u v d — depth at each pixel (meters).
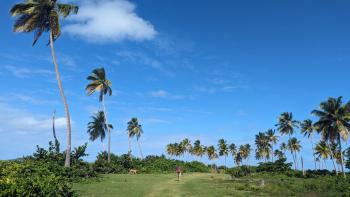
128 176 44.72
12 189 14.77
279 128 97.00
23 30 37.88
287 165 83.56
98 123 77.75
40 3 37.41
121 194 24.98
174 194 26.95
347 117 70.06
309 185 42.88
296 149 113.31
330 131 72.00
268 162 85.31
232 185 37.59
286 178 64.81
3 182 15.05
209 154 143.25
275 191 33.22
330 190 40.06
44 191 15.95
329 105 71.44
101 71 61.50
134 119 96.00
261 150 121.69
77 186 29.59
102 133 78.12
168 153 141.12
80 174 35.97
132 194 25.16
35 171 27.45
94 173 38.06
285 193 33.03
